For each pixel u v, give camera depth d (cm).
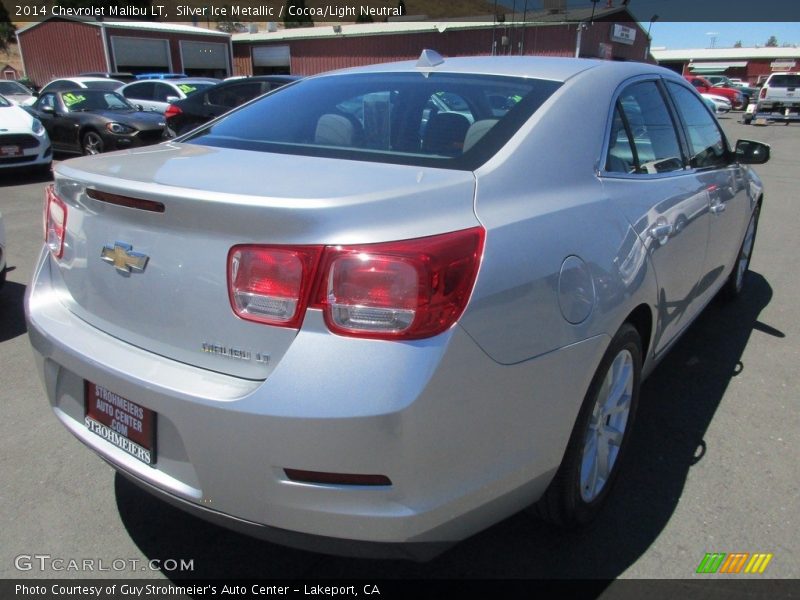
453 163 200
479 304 165
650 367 275
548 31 2709
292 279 159
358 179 181
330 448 156
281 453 159
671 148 297
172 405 170
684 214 274
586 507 228
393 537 163
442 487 166
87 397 203
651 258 238
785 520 241
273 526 169
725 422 308
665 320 271
